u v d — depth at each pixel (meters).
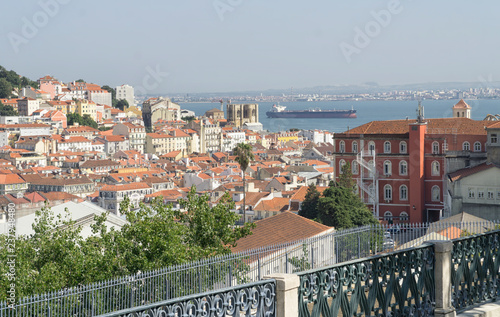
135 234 36.59
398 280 13.39
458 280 14.50
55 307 20.20
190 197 44.78
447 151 116.38
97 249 36.69
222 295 10.85
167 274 23.33
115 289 21.86
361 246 28.03
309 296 11.84
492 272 15.47
